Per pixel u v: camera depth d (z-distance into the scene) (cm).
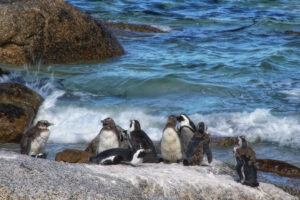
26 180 771
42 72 2162
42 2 2294
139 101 1850
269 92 1927
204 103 1809
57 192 752
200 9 3809
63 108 1708
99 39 2412
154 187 891
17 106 1534
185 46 2753
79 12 2386
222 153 1345
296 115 1645
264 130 1530
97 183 826
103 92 1969
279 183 1103
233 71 2241
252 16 3594
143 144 1072
